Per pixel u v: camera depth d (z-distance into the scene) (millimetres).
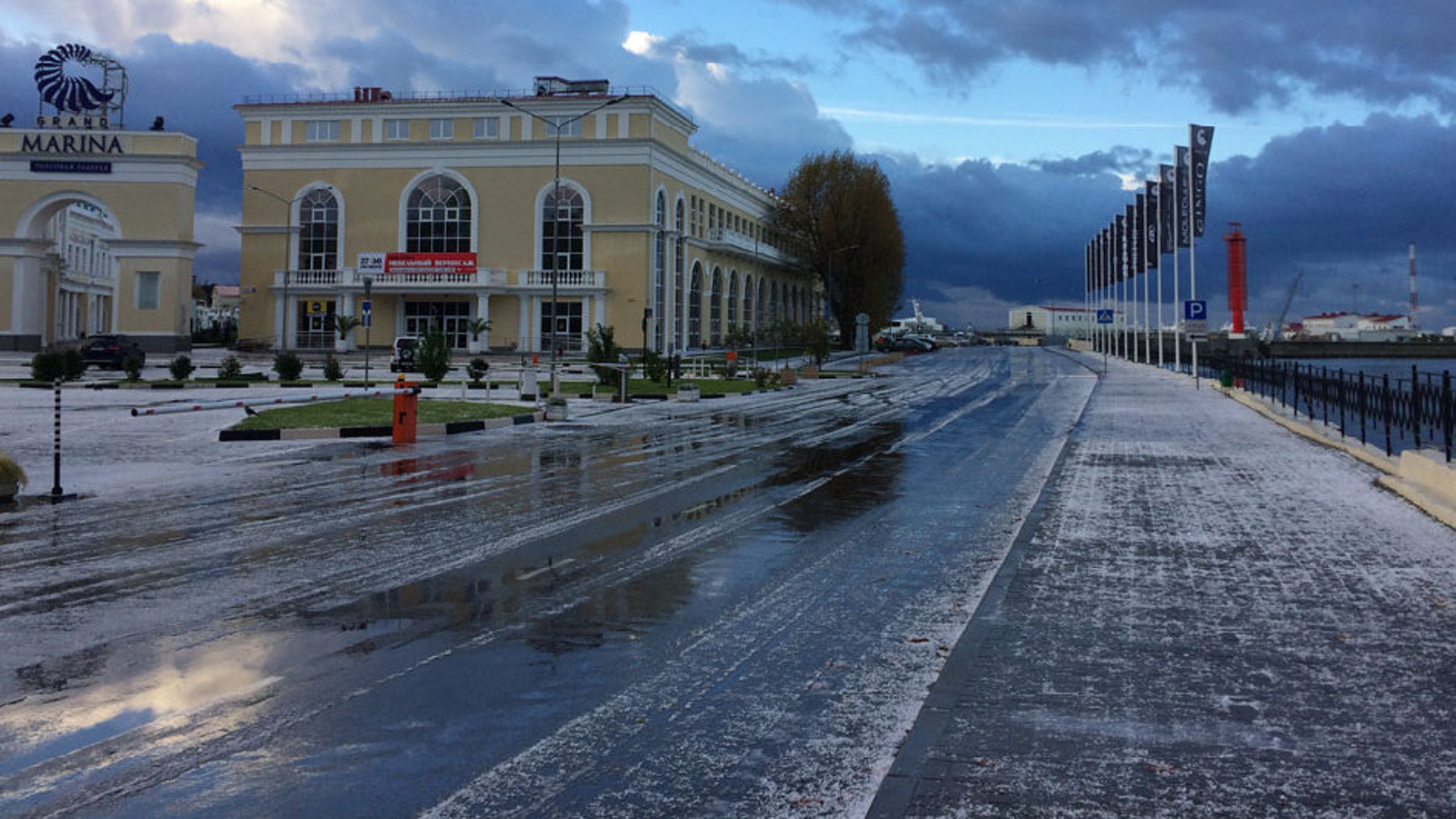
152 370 49875
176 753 4770
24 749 4805
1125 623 7090
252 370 50938
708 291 83188
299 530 10625
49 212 70375
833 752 4797
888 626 7047
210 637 6680
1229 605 7629
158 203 69375
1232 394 37125
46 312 72125
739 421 27078
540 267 70188
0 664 6082
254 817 4129
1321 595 7953
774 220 101812
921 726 5098
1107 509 12398
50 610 7352
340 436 21156
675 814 4137
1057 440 21922
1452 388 17031
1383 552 9711
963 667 6055
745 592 8070
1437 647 6539
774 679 5871
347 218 72312
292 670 5992
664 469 16391
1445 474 12492
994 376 57719
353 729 5074
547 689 5680
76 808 4195
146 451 17938
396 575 8555
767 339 82125
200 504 12312
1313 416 26016
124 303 69562
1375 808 4188
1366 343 121375
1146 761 4656
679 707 5406
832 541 10289
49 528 10680
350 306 70688
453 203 71375
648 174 68750
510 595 7902
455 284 68188
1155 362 79750
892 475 15867
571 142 69375
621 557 9383
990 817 4082
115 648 6402
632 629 6957
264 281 73062
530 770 4586
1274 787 4383
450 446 19828
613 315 69500
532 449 19391
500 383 41688
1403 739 4957
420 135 71688
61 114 69625
